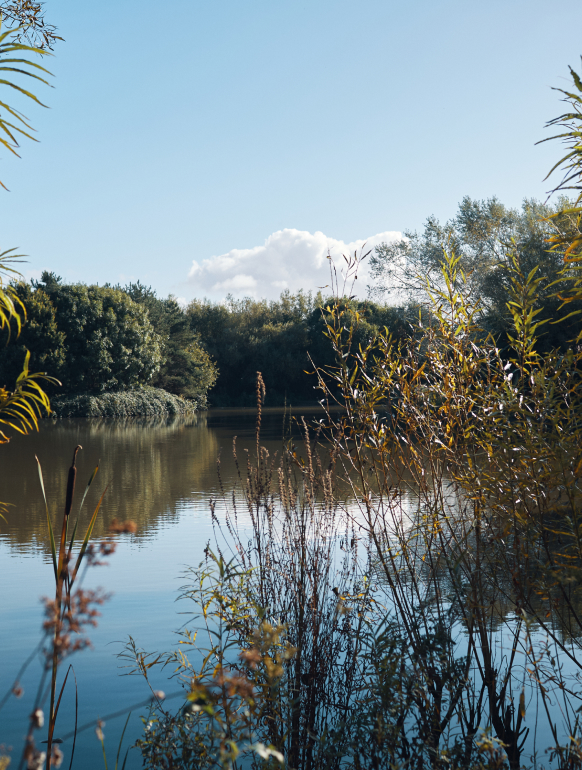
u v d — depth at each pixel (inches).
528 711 117.4
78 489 423.5
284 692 101.7
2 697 136.9
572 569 89.6
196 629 170.2
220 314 2456.9
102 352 1409.9
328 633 121.6
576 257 86.5
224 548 251.8
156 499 383.6
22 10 136.7
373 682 106.5
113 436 885.2
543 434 97.9
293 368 2201.0
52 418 1326.3
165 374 1718.8
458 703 113.6
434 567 121.0
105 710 130.3
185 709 71.3
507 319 127.4
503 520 105.7
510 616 148.3
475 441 115.0
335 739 98.6
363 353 124.6
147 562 240.2
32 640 168.2
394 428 121.1
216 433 922.1
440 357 121.1
